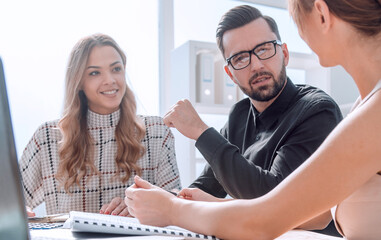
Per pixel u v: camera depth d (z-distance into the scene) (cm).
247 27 160
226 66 174
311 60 302
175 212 82
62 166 196
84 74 201
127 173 200
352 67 72
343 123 66
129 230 74
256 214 70
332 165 64
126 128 205
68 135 199
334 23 71
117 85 203
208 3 322
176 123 133
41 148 202
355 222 74
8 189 50
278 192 70
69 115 200
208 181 171
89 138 202
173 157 216
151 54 302
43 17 269
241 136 176
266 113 161
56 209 198
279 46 160
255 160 154
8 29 261
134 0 297
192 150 268
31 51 266
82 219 74
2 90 51
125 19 293
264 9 335
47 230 88
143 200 88
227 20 165
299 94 159
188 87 269
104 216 100
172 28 304
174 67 289
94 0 284
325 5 70
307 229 106
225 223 73
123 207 160
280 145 145
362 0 68
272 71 156
